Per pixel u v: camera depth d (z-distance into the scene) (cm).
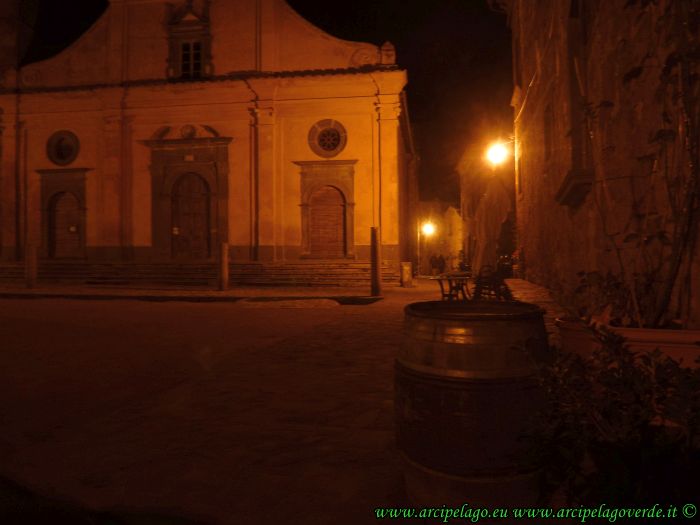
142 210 2262
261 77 2166
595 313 318
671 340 253
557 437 221
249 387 493
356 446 344
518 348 238
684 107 301
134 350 696
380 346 700
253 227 2191
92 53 2327
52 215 2320
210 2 2250
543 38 1034
